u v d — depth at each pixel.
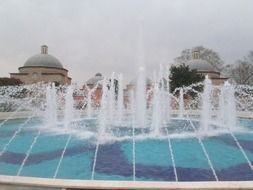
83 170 5.89
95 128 10.94
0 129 11.56
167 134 9.32
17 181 3.98
